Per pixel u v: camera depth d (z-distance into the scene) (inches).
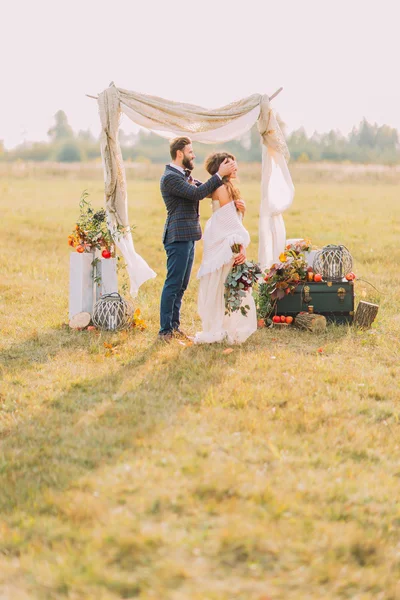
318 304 311.7
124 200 308.7
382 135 3700.8
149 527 131.7
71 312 309.6
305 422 187.9
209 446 170.7
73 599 111.1
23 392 218.2
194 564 120.2
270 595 112.7
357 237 657.6
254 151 2765.7
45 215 798.5
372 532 132.0
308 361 252.8
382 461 166.9
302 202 957.8
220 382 226.2
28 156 3294.8
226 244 261.6
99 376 234.2
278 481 152.0
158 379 229.6
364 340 283.0
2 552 126.6
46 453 170.4
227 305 266.8
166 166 272.4
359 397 214.2
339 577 117.4
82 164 1787.6
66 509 139.1
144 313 331.6
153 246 598.5
